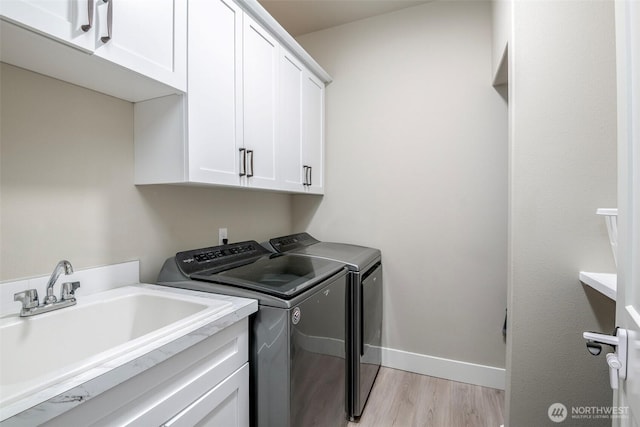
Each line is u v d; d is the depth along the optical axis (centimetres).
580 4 122
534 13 126
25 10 74
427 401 192
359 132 243
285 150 192
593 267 120
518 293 129
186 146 122
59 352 96
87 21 86
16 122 99
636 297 55
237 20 147
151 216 144
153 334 79
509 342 136
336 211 252
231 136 144
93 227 121
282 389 110
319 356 132
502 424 170
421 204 225
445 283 219
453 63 214
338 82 249
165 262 142
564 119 123
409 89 227
